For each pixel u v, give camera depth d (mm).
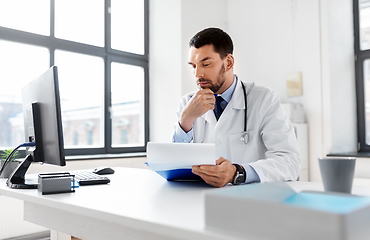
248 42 3887
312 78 3320
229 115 1469
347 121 3385
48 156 1147
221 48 1367
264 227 473
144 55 3748
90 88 3400
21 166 1224
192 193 935
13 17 2842
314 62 3312
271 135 1362
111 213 712
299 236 440
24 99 1383
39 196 953
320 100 3254
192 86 3578
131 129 3723
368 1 3455
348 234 414
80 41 3289
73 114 3371
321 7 3268
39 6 2998
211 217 542
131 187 1067
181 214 680
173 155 995
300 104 3285
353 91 3494
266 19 3727
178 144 999
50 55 3033
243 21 3941
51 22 3041
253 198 495
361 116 3477
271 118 1419
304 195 553
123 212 712
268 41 3703
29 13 2936
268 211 470
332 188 731
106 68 3441
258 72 3789
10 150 1811
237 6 4000
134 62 3658
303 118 3305
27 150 1290
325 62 3232
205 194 550
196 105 1377
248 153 1452
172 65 3543
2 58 2783
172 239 626
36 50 2979
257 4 3809
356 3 3514
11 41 2801
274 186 593
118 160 3037
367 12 3467
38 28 2992
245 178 1051
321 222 424
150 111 3750
